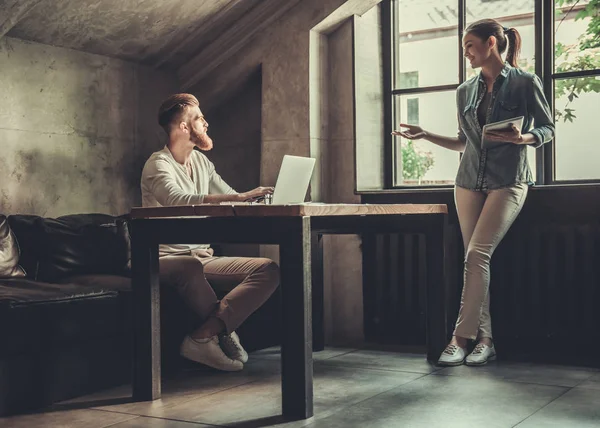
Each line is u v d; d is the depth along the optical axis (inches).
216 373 150.6
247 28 192.4
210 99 203.8
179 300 150.1
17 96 159.8
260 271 149.4
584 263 165.9
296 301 113.2
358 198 193.2
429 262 162.9
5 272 139.2
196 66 199.6
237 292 147.1
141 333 128.3
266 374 148.9
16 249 143.3
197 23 184.5
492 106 160.4
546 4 177.3
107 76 180.4
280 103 191.9
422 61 195.5
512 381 140.7
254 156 203.5
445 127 193.3
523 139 149.9
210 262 157.4
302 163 133.0
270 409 120.0
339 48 193.9
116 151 182.9
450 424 109.3
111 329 136.9
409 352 177.9
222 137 207.6
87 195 175.3
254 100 203.0
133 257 128.6
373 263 191.0
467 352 169.0
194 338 145.4
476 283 156.3
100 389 135.9
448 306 179.6
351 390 133.9
